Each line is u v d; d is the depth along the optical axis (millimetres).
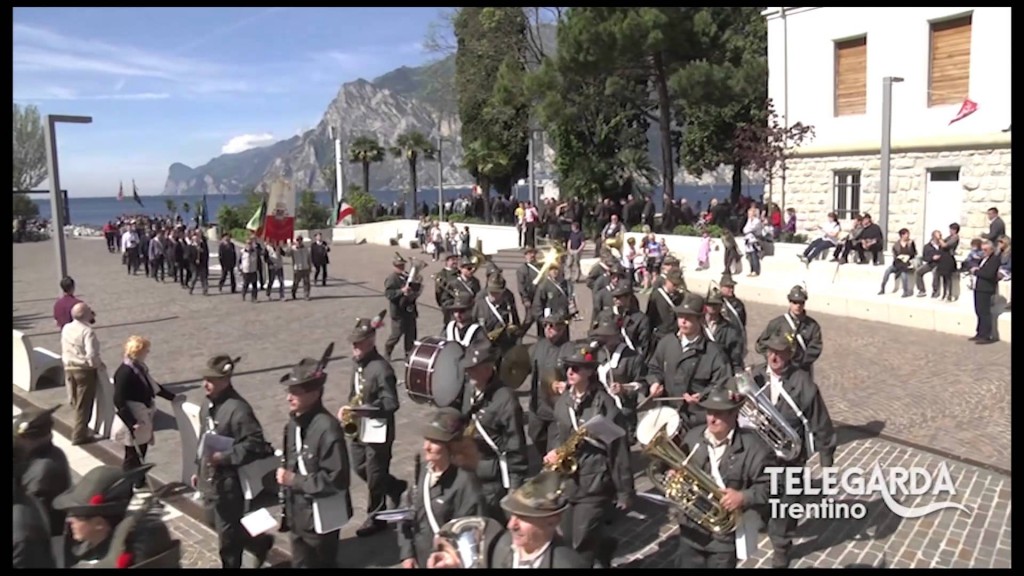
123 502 5109
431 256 37625
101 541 5066
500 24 42312
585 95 35781
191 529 7855
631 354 8430
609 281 13578
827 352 15562
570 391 6805
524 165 47906
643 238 25562
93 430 10961
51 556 5031
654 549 7258
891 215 26250
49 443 6020
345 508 6168
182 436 8883
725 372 8297
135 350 9078
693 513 5660
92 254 44656
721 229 28266
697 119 38000
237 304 23141
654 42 30234
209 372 6590
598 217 33688
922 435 10422
